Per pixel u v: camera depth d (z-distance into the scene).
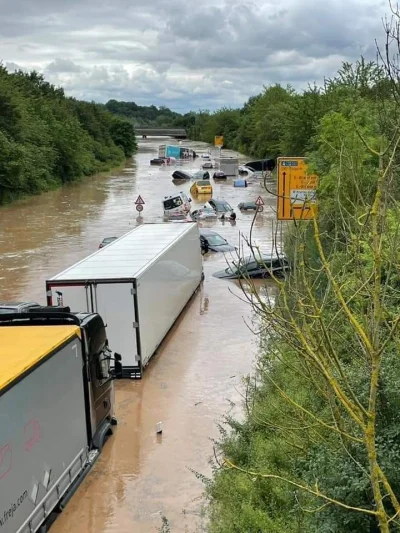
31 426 8.89
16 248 35.78
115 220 46.44
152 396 15.31
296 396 10.91
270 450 10.20
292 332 6.05
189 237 24.06
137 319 16.00
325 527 6.80
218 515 9.51
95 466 12.03
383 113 7.35
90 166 88.19
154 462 12.18
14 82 85.94
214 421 13.84
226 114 163.25
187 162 117.31
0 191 56.16
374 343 4.46
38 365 9.11
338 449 7.60
